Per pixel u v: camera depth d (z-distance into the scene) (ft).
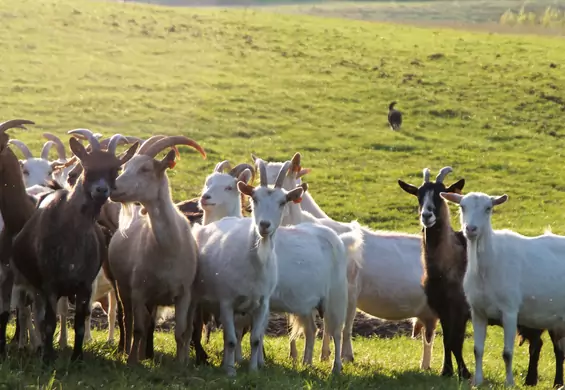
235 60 157.48
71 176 42.01
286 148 117.39
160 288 38.55
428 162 116.37
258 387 34.65
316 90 144.25
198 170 104.83
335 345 42.68
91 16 174.50
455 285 41.42
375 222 93.09
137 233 39.47
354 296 45.47
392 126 129.08
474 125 132.98
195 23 180.24
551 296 39.45
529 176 112.47
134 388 33.19
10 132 110.32
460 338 41.55
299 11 315.78
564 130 133.59
